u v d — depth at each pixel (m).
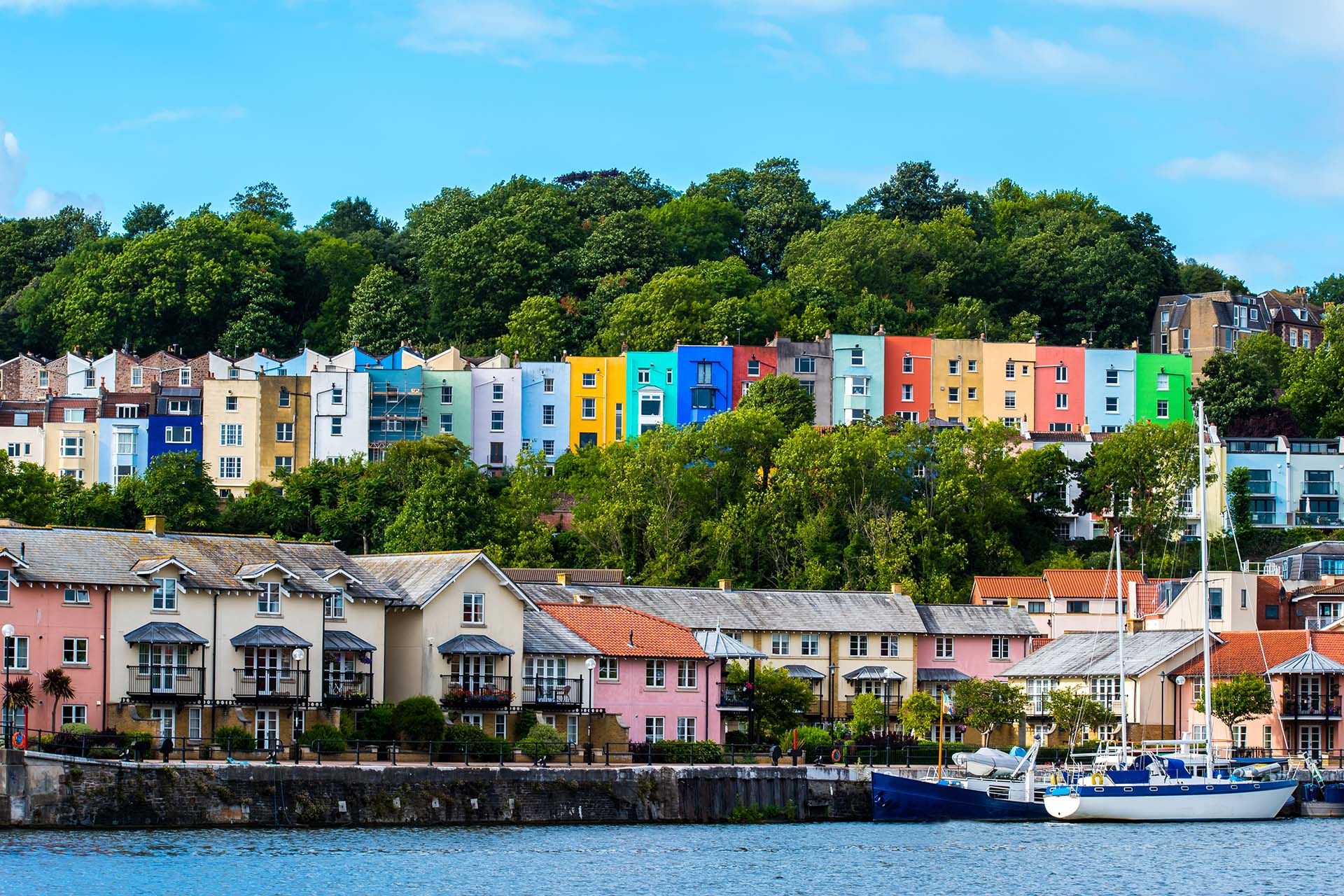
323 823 108.81
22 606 114.50
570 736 137.00
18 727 111.62
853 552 196.88
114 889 89.88
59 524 199.75
